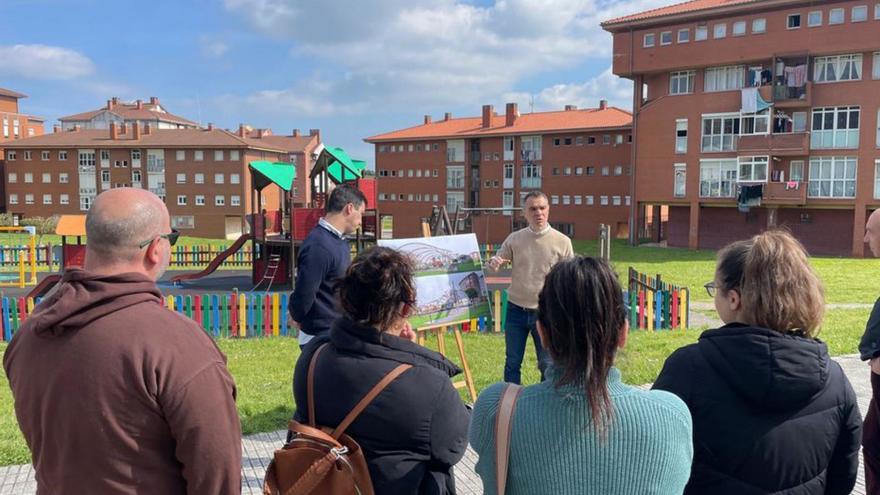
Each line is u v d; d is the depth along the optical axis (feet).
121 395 6.33
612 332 6.15
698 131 144.87
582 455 6.00
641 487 5.97
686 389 7.44
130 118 330.34
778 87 132.05
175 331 6.68
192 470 6.49
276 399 22.67
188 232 245.04
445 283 19.30
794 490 7.24
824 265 97.50
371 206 81.76
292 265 74.64
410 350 8.19
